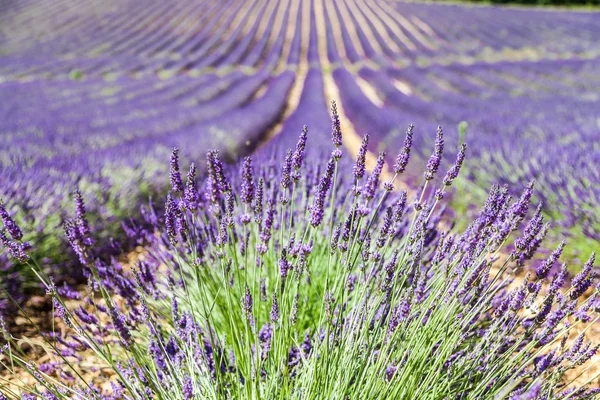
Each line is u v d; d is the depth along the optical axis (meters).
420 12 42.06
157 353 1.74
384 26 38.16
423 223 1.62
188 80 19.42
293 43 33.28
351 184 3.21
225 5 45.22
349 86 17.70
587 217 3.57
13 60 23.03
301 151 1.62
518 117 9.34
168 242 2.67
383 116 10.82
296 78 23.73
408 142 1.50
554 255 1.49
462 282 1.57
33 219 3.24
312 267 2.53
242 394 1.74
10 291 2.87
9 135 7.06
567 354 1.62
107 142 7.29
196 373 1.87
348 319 1.86
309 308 2.40
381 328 1.80
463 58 25.97
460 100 13.28
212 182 1.53
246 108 13.34
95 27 33.75
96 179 4.32
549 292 1.51
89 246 1.27
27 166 4.64
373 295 1.91
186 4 44.25
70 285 3.27
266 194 2.88
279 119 13.46
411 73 19.70
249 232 2.55
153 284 2.22
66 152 5.99
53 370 2.19
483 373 1.68
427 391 1.62
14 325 2.70
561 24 32.91
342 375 1.66
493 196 1.65
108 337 2.31
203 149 6.66
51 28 32.59
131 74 21.52
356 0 50.84
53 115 10.21
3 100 12.59
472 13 40.28
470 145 6.47
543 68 18.81
